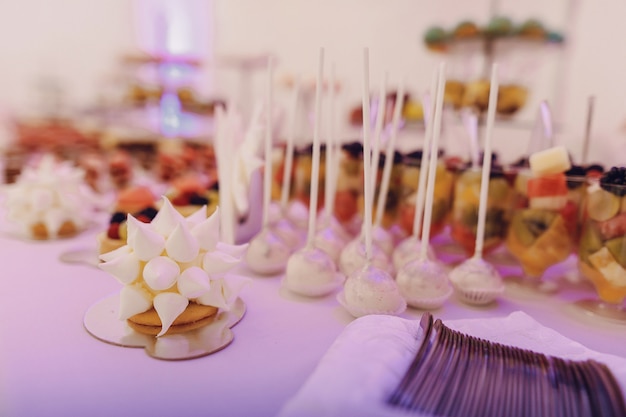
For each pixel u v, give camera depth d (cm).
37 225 42
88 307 28
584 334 27
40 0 125
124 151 73
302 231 46
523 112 73
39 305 28
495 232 35
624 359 21
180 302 24
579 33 67
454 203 38
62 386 20
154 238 24
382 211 37
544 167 31
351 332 22
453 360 19
